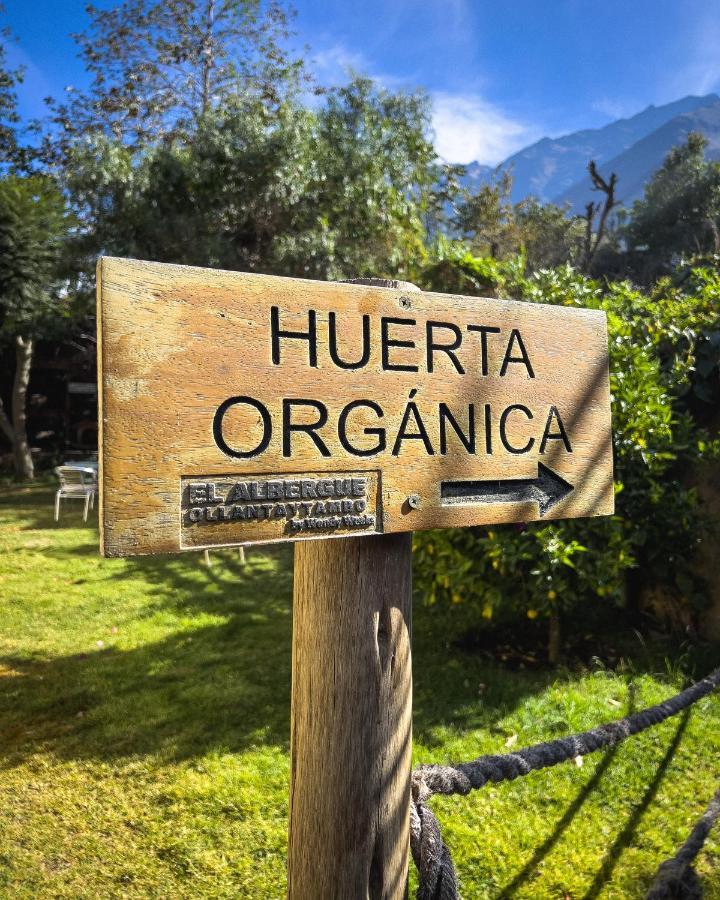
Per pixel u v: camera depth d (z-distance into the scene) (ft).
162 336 3.36
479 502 4.29
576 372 4.78
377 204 36.76
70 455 53.83
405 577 4.27
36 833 8.95
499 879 7.95
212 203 36.58
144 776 10.17
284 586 20.45
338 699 4.05
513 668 14.01
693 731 10.92
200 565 23.03
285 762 10.46
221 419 3.47
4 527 30.37
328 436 3.75
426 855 4.65
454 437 4.19
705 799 9.35
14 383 49.47
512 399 4.46
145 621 17.34
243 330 3.55
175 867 8.30
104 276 3.24
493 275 16.07
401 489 3.97
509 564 13.26
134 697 12.86
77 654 15.16
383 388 3.94
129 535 3.23
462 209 72.64
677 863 6.68
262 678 13.64
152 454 3.31
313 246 34.37
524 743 10.73
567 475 4.68
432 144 40.11
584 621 16.42
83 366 55.11
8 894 7.92
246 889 7.93
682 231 83.10
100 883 8.08
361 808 4.03
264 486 3.56
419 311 4.12
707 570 14.88
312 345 3.74
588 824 8.88
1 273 36.27
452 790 5.36
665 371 16.01
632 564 13.48
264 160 35.17
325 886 4.05
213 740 11.18
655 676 13.14
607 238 87.56
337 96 39.99
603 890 7.79
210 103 48.47
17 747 11.11
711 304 16.42
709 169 85.66
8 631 16.67
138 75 52.21
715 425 15.83
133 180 35.45
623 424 13.70
